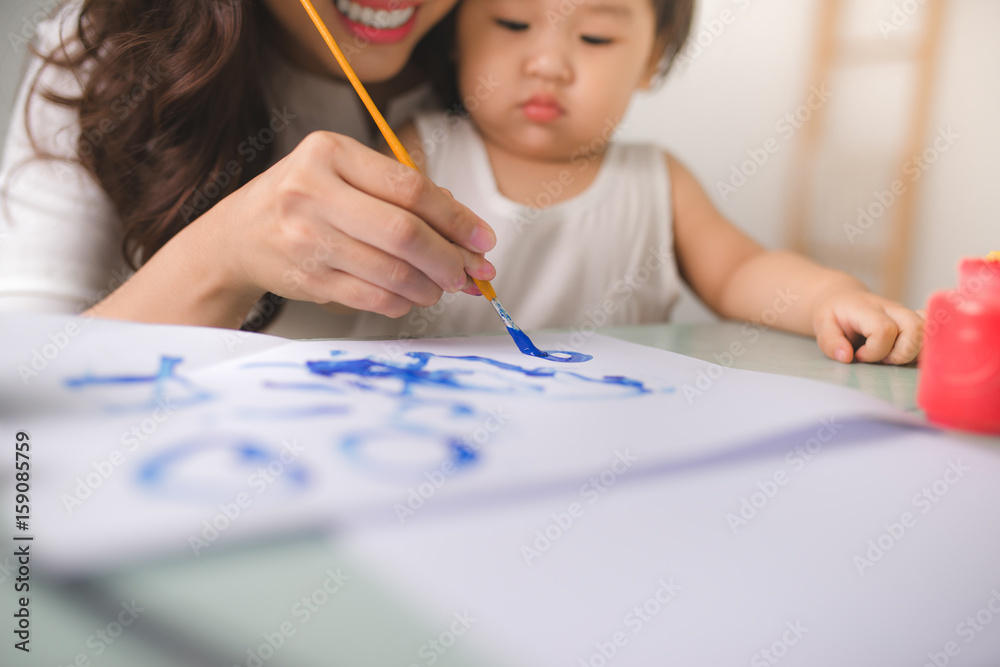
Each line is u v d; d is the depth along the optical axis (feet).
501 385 1.09
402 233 1.26
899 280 4.62
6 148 2.18
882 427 0.92
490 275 1.40
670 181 2.66
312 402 0.93
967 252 4.44
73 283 1.95
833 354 1.47
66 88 2.12
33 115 2.11
